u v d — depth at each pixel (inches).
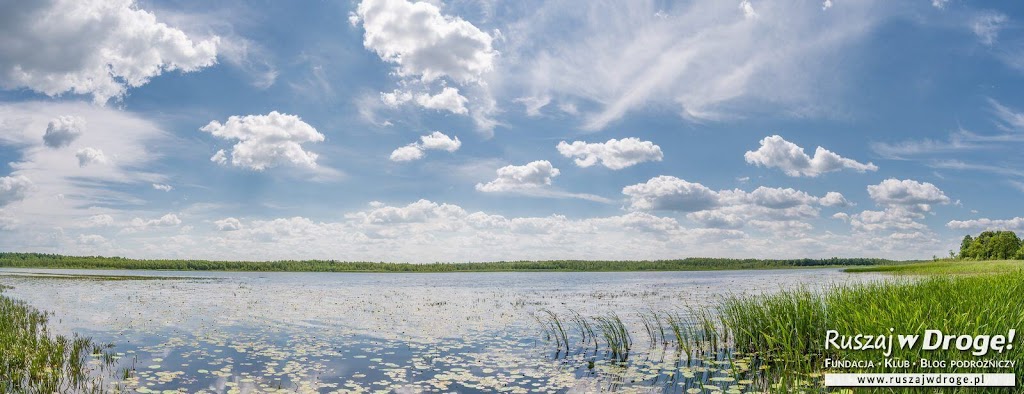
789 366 466.6
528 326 783.7
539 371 484.7
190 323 815.1
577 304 1152.8
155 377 456.8
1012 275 735.1
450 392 415.5
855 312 445.4
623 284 2235.5
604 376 464.1
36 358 501.7
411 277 3622.0
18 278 2459.4
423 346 612.1
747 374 460.8
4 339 577.6
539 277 3604.8
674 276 3604.8
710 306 1075.9
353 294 1537.9
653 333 699.4
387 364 513.0
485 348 598.9
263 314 949.2
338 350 586.2
